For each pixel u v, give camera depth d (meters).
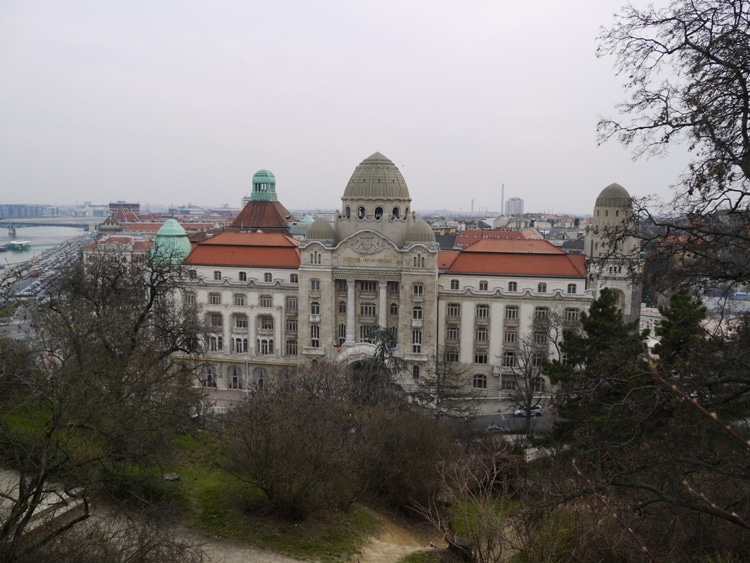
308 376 87.88
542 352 108.69
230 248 131.12
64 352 46.03
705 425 25.81
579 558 29.41
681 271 27.16
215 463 51.56
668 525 26.53
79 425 34.75
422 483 56.91
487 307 117.69
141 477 44.12
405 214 121.94
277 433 48.75
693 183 25.36
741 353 25.66
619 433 31.66
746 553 25.62
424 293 115.94
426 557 46.75
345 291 121.50
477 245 124.31
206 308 128.75
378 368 95.19
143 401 42.09
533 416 105.75
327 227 120.88
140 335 68.12
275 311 126.38
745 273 24.69
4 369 41.16
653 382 29.02
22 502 31.11
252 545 44.44
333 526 49.44
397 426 61.12
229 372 127.50
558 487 34.38
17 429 41.19
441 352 119.69
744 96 23.75
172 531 42.03
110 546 33.88
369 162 121.62
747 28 24.08
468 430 77.00
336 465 50.72
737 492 26.97
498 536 34.91
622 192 124.69
